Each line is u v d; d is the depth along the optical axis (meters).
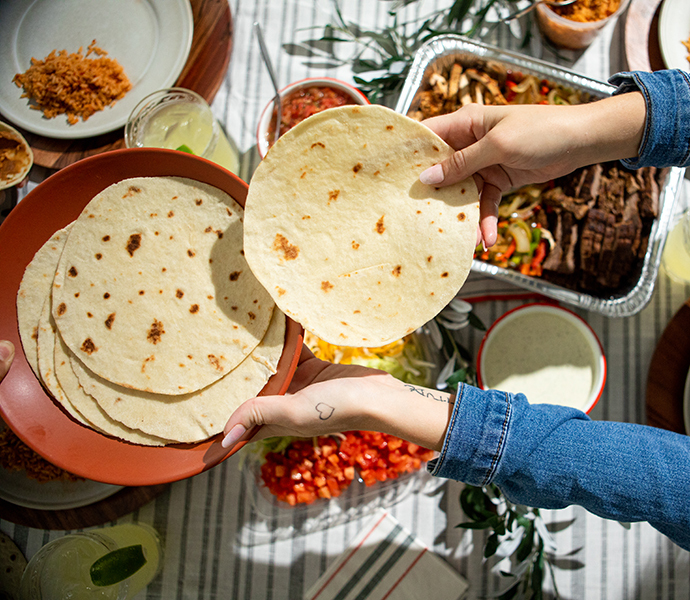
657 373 1.61
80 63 1.63
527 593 1.61
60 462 1.23
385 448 1.55
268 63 1.55
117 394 1.29
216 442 1.26
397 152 1.28
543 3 1.65
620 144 1.31
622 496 1.18
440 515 1.65
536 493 1.22
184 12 1.67
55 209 1.30
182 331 1.30
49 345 1.29
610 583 1.62
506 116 1.30
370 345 1.25
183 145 1.51
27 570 1.49
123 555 1.38
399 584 1.61
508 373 1.64
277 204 1.28
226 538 1.65
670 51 1.64
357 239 1.31
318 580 1.62
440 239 1.29
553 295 1.53
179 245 1.32
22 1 1.70
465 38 1.57
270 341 1.30
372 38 1.71
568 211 1.59
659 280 1.72
